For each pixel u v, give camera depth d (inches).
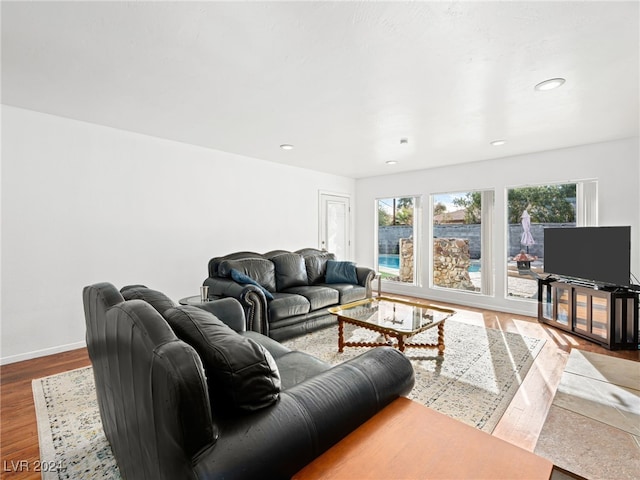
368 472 32.8
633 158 140.3
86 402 84.6
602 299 124.5
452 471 32.7
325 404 39.8
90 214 127.1
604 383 93.4
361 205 254.2
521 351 118.3
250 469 31.0
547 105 106.3
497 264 183.5
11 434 71.8
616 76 86.7
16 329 111.4
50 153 117.7
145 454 37.1
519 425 73.7
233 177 174.6
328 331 143.0
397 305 137.3
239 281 128.7
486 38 69.9
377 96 100.0
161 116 119.0
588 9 60.6
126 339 40.1
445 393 87.8
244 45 73.1
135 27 66.5
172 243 150.9
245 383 36.7
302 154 175.8
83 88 95.7
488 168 185.9
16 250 111.5
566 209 163.8
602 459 62.4
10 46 73.5
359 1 58.6
